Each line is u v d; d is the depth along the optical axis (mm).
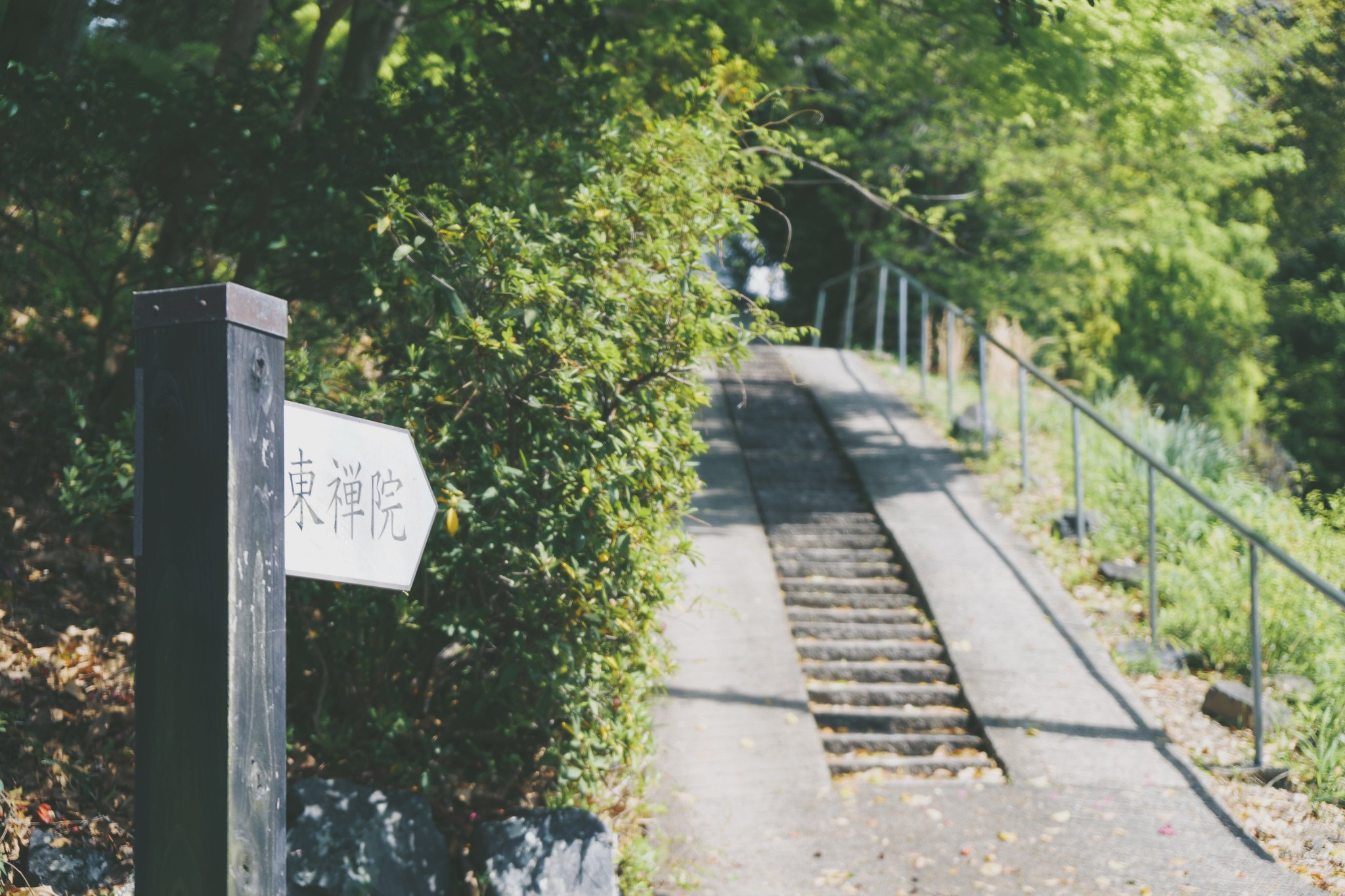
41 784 4285
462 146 5777
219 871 1989
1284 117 10086
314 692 5332
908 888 4914
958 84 8031
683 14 6844
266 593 2092
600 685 4922
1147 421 10367
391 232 4766
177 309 2043
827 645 7074
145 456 2057
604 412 4770
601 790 5270
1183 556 8102
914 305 16594
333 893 4008
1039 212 11672
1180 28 7273
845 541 8539
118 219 6137
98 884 3977
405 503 2533
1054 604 7582
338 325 6008
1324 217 12969
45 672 4887
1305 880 4945
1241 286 13461
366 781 4988
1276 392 14867
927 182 13734
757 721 6262
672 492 4898
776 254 17984
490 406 4832
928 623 7418
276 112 5922
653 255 4863
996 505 9086
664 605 4926
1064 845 5254
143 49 8578
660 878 4918
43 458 6109
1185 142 9875
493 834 4465
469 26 6820
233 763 2002
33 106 5375
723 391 11648
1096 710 6441
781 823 5398
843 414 11117
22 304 6375
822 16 7266
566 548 4543
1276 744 6074
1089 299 13398
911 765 6047
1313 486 13078
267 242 5863
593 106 5801
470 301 4672
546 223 4695
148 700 2039
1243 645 6984
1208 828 5359
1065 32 6977
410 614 4902
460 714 5348
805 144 6906
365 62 7145
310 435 2270
